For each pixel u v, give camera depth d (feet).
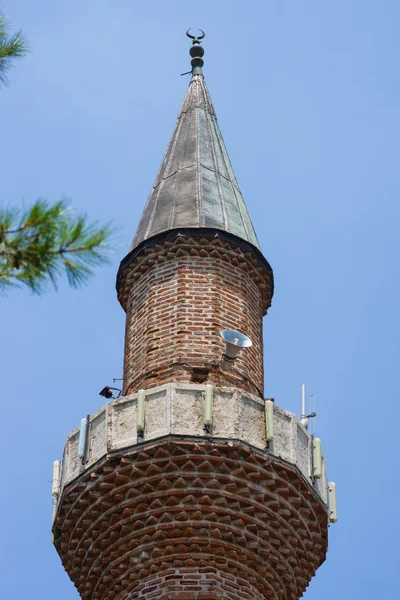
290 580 100.12
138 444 97.25
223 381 104.88
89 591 101.71
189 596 94.63
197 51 139.95
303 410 105.50
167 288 111.14
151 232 115.03
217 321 108.78
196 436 96.89
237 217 118.01
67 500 100.58
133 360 109.09
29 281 55.62
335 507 103.04
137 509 97.66
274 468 98.17
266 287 116.26
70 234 55.88
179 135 128.47
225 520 97.19
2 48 62.85
